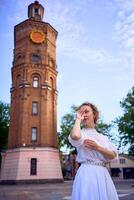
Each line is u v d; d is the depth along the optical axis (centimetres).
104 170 323
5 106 6719
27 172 4253
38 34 4978
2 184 4300
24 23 5031
